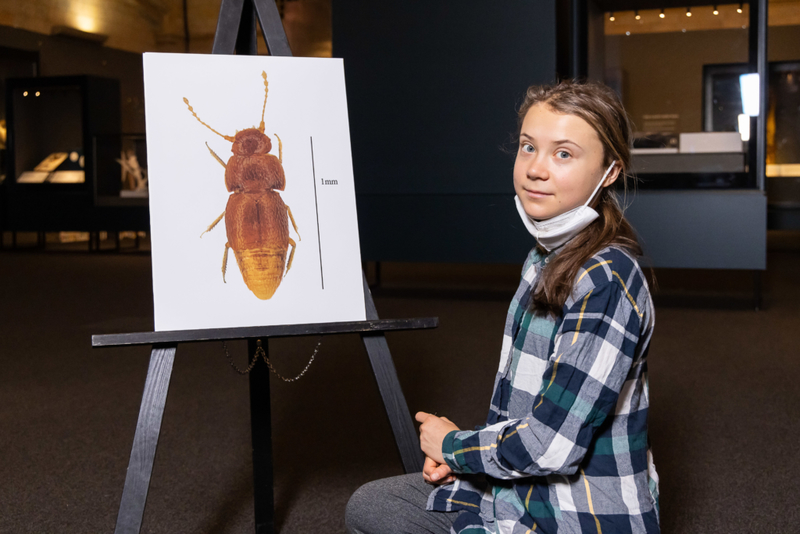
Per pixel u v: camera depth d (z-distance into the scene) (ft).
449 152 16.88
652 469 3.60
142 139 31.76
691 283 20.45
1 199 30.58
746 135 16.15
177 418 9.12
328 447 8.09
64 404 9.73
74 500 6.72
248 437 8.43
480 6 16.35
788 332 13.74
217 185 4.67
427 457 3.72
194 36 40.60
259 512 5.91
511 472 3.22
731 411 9.20
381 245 17.56
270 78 4.95
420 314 16.15
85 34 36.27
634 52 17.95
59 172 29.89
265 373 5.75
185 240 4.52
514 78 16.31
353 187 4.98
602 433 3.29
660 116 17.98
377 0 16.98
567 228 3.28
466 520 3.54
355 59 17.29
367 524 3.81
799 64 25.61
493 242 16.81
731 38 17.01
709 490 6.83
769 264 24.30
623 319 3.09
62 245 32.96
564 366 3.06
